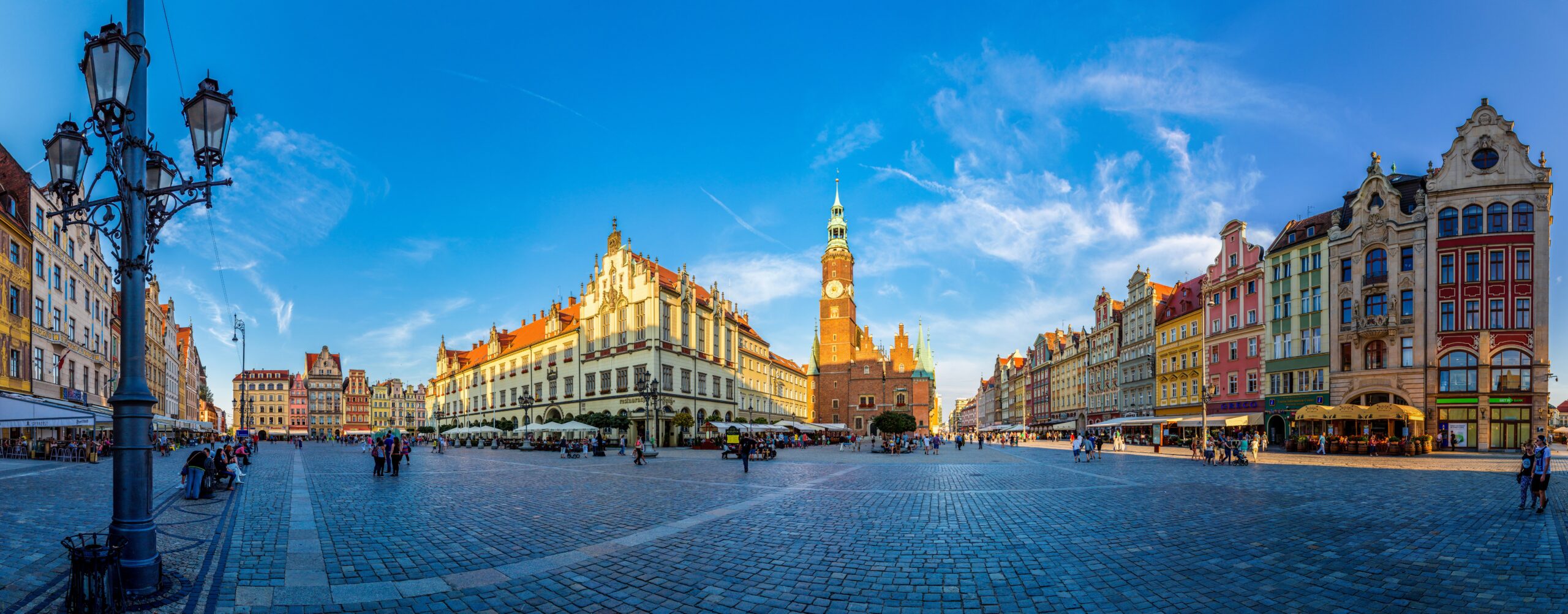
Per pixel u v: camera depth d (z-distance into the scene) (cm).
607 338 7756
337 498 2023
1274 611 870
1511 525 1488
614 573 1048
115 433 888
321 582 984
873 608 881
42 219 4672
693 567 1084
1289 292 6097
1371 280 5481
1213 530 1423
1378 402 5406
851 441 9244
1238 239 6675
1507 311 5019
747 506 1820
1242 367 6544
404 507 1802
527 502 1916
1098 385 9819
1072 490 2242
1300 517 1611
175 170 991
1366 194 5566
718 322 8575
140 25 886
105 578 796
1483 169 5150
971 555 1177
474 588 959
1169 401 7700
